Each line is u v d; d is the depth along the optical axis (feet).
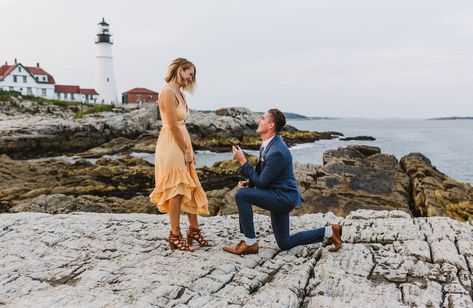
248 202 14.88
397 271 13.88
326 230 15.44
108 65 267.80
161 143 15.47
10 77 233.14
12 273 14.35
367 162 56.24
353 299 11.94
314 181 46.29
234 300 11.96
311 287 12.96
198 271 13.74
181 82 15.25
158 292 12.19
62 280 13.83
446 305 11.66
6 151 105.60
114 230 18.94
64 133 122.01
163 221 20.63
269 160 14.24
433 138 212.02
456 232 17.35
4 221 20.49
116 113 173.58
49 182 53.21
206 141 129.18
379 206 37.96
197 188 15.99
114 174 59.47
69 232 18.67
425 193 40.96
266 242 16.94
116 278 13.50
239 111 162.30
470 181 74.84
